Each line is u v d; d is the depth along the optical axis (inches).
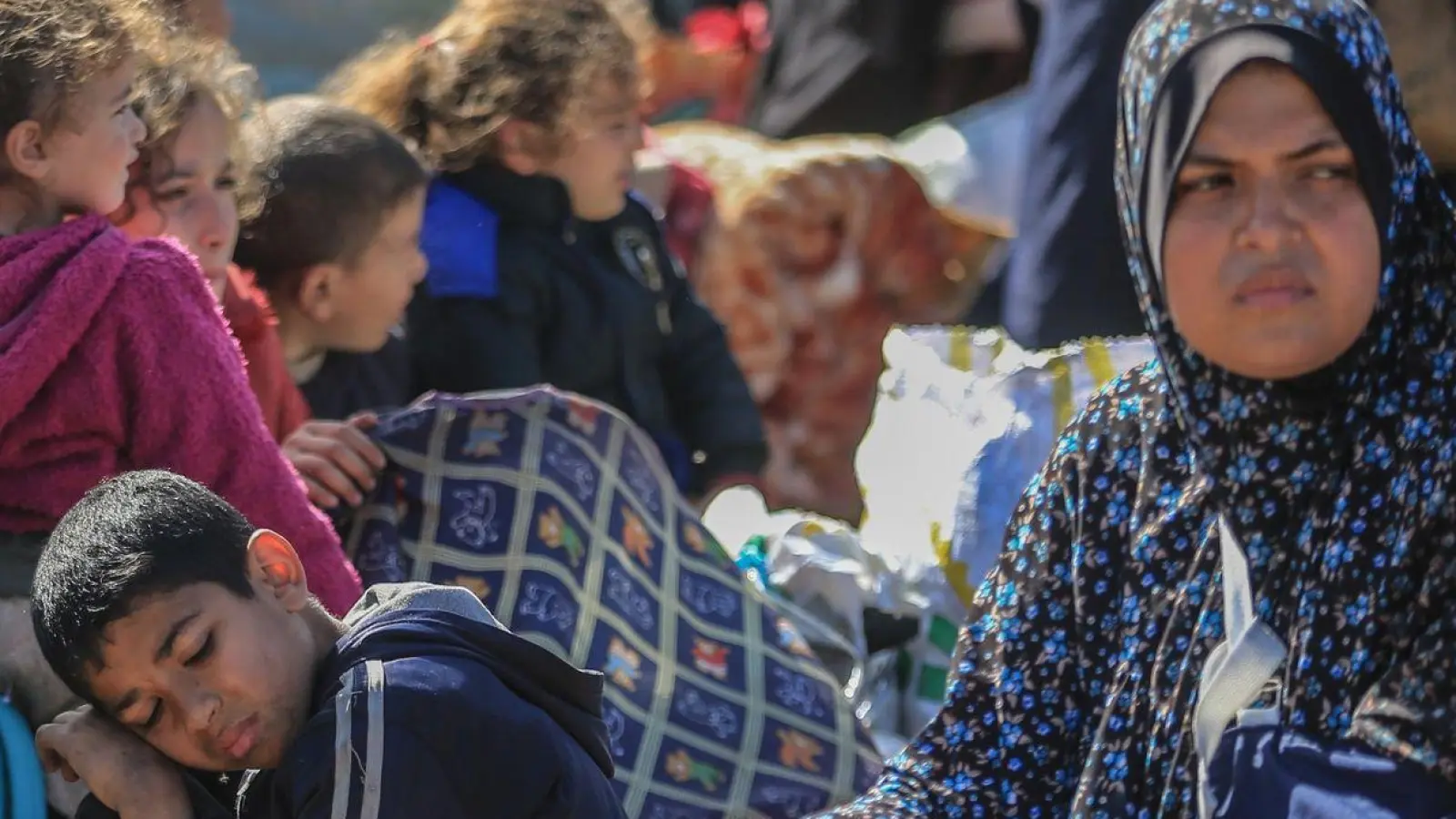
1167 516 264.4
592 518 353.1
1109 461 272.4
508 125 436.8
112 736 259.8
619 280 454.0
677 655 352.8
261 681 249.0
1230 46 246.8
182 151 325.1
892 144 670.5
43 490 277.4
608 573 349.7
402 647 255.8
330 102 418.9
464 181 441.7
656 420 458.3
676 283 479.5
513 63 436.8
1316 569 248.1
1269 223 243.1
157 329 281.7
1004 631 276.7
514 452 350.0
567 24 441.7
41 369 271.7
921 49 671.1
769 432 601.0
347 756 243.8
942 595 407.5
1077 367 414.6
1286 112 244.8
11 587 275.4
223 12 405.7
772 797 343.6
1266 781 239.3
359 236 378.0
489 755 252.1
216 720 246.8
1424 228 253.1
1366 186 245.1
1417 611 240.4
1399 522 243.1
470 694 252.8
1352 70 245.8
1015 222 617.9
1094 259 478.6
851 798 351.6
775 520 429.1
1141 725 259.0
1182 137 249.1
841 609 402.9
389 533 339.0
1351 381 249.1
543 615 337.4
